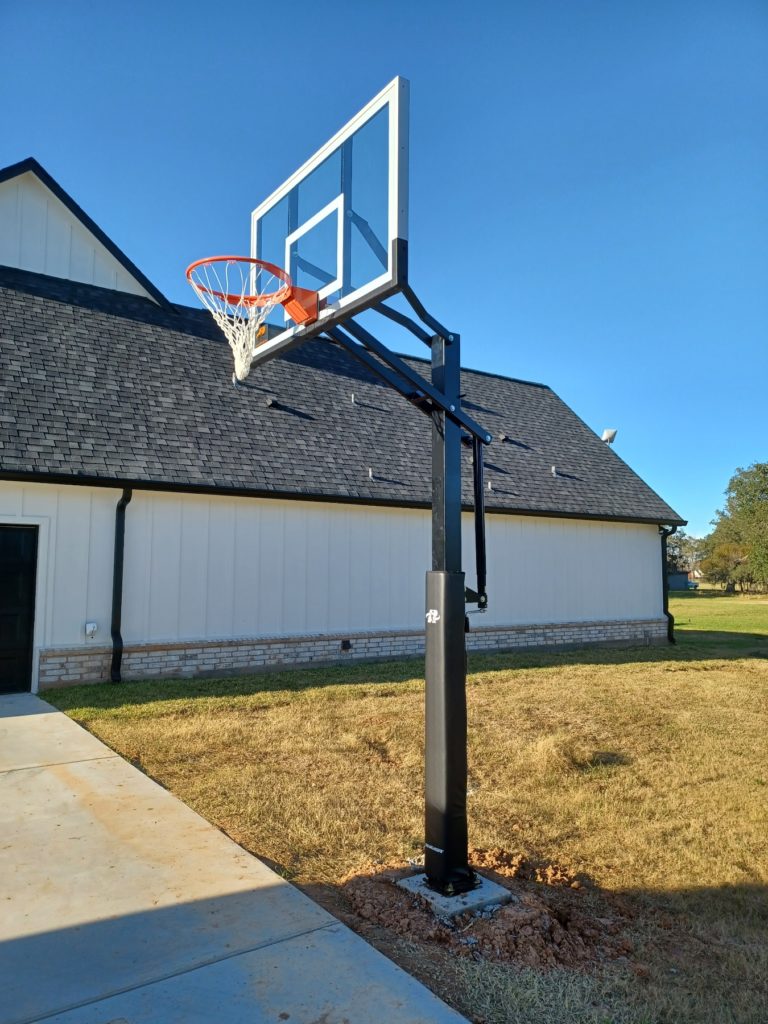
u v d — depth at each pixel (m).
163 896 3.81
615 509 16.88
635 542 17.67
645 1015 2.96
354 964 3.18
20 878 4.00
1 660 9.38
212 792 5.52
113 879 4.00
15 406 10.13
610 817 5.41
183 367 12.91
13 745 6.75
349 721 8.05
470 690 10.34
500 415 18.34
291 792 5.60
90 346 12.02
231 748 6.82
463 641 4.05
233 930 3.47
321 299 4.89
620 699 9.95
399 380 4.33
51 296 12.39
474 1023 2.85
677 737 7.94
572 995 3.05
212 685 10.02
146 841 4.53
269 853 4.45
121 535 10.26
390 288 4.11
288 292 5.32
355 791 5.69
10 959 3.20
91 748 6.66
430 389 4.16
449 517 4.16
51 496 9.84
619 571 17.23
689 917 3.97
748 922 3.94
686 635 20.91
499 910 3.69
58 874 4.05
